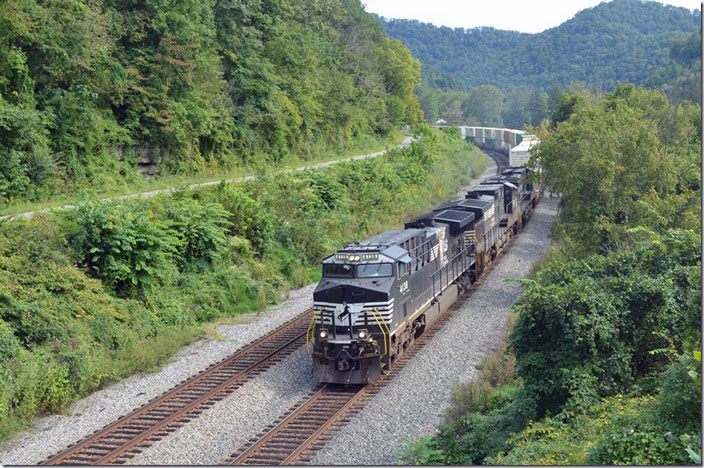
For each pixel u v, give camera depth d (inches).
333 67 2642.7
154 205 1007.6
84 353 674.8
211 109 1648.6
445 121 6245.1
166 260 940.0
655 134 1039.0
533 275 1075.3
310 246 1252.5
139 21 1448.1
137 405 610.9
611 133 970.1
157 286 897.5
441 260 885.2
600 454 375.6
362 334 639.8
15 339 634.8
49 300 717.9
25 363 609.9
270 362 721.0
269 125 1946.4
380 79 3336.6
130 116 1419.8
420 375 666.2
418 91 5821.9
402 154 2277.3
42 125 1144.2
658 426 382.9
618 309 517.3
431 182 2128.4
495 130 3875.5
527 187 1785.2
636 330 517.7
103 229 840.3
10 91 1141.7
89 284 783.1
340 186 1526.8
